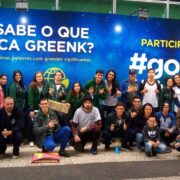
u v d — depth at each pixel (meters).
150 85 4.64
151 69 4.65
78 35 4.87
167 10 5.56
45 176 3.22
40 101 4.02
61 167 3.51
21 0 4.69
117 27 4.99
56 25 4.80
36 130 3.87
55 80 4.43
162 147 4.04
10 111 3.79
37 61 4.77
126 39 5.02
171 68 5.18
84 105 4.05
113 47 4.98
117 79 5.00
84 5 5.34
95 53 4.94
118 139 4.27
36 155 3.73
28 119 4.30
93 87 4.49
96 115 4.10
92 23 4.91
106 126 4.22
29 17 4.72
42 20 4.76
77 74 4.90
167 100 4.62
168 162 3.76
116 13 5.42
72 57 4.87
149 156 3.99
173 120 4.43
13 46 4.70
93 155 4.00
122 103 4.34
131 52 5.04
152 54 5.11
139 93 4.67
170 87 4.68
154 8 5.54
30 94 4.32
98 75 4.47
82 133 4.07
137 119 4.27
